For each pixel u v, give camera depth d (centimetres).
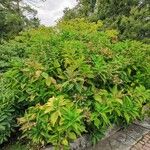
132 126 571
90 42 588
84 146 491
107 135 530
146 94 526
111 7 1291
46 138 440
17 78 501
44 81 476
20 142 507
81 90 472
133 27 1177
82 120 449
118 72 521
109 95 490
